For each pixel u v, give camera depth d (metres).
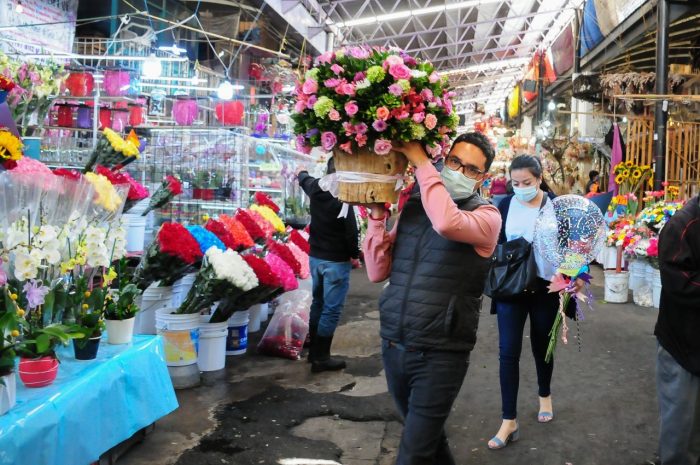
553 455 3.38
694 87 12.25
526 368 4.98
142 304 4.58
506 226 3.54
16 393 2.55
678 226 2.39
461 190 2.32
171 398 3.47
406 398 2.38
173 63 10.07
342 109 2.11
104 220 3.35
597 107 15.24
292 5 13.38
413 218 2.35
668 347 2.45
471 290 2.25
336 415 3.91
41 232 2.66
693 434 2.45
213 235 4.75
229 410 3.95
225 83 8.19
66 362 2.96
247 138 6.44
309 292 5.58
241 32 12.87
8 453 2.22
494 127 21.77
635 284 7.89
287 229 6.85
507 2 18.14
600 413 3.99
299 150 2.34
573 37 17.27
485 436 3.64
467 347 2.24
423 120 2.11
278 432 3.63
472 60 27.38
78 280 3.03
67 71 7.11
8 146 2.70
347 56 2.16
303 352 5.41
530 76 25.22
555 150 17.86
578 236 3.11
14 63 4.68
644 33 11.80
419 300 2.23
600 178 16.92
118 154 4.88
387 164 2.20
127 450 3.30
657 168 10.36
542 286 3.45
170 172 6.33
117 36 10.85
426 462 2.21
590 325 6.55
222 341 4.83
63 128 6.82
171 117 9.34
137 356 3.21
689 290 2.34
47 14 9.60
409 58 2.23
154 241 4.32
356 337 6.02
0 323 2.35
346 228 4.62
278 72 12.03
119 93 7.31
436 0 17.84
